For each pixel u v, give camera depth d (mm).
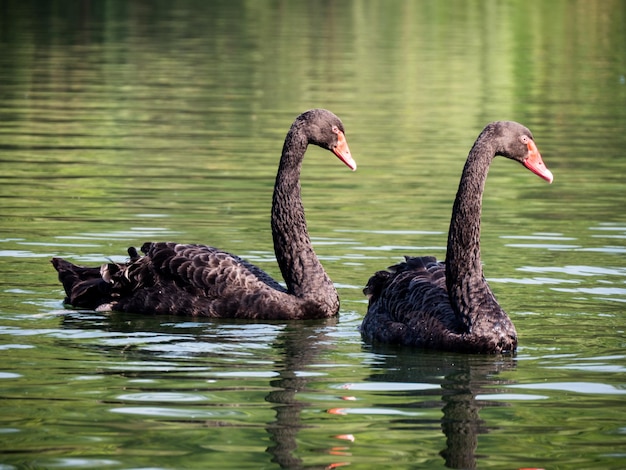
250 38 46406
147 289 13055
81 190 19641
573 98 33281
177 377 10234
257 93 32688
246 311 12828
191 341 11703
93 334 11852
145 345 11445
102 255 14992
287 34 48125
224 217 17734
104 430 8711
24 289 13570
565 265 15000
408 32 50062
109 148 24156
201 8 58562
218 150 24172
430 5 61750
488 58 41875
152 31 48062
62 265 13320
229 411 9250
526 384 10172
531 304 13086
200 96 31891
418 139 26344
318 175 22125
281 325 12633
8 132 25844
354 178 21750
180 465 8000
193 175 21328
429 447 8477
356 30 50469
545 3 62469
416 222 17688
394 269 12648
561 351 11289
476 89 34875
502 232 17109
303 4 61875
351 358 11133
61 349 11156
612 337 11773
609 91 34719
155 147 24375
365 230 17062
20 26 48312
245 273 13086
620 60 41844
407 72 38094
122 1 60562
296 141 13305
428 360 11047
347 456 8258
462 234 11445
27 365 10508
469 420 9125
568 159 24031
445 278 12164
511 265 14984
